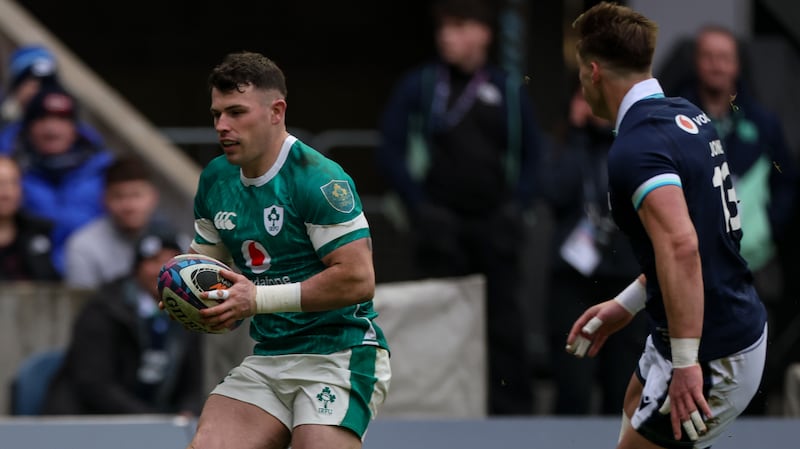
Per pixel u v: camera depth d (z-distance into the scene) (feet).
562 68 142.92
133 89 163.53
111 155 101.04
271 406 53.21
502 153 98.89
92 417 81.35
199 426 53.16
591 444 75.97
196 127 163.94
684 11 126.93
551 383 116.37
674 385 50.70
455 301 85.05
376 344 53.88
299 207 51.70
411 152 98.89
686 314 49.93
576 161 97.19
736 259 52.70
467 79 98.78
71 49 163.22
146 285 83.10
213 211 53.67
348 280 51.21
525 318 100.99
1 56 118.32
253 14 164.96
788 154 99.19
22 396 83.15
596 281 96.63
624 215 52.37
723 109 96.22
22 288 88.28
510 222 98.58
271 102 51.60
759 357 52.95
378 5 165.58
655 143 51.21
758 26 127.75
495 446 75.36
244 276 53.36
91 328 82.12
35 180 95.50
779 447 75.20
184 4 164.35
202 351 83.61
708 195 51.75
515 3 140.36
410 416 84.07
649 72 53.42
